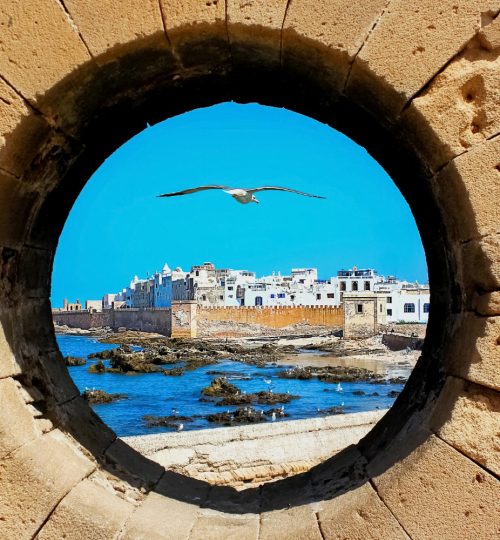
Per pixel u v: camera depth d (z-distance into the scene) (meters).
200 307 85.88
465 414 3.62
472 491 3.53
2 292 4.37
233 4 3.76
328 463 5.48
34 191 4.41
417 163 4.32
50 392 4.90
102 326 129.38
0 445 3.71
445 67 3.71
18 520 3.72
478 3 3.67
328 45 3.77
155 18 3.76
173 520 4.13
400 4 3.72
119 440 5.64
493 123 3.63
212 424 24.53
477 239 3.66
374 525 3.67
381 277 112.31
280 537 3.84
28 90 3.79
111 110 4.56
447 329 4.46
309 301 99.50
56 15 3.78
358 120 4.71
